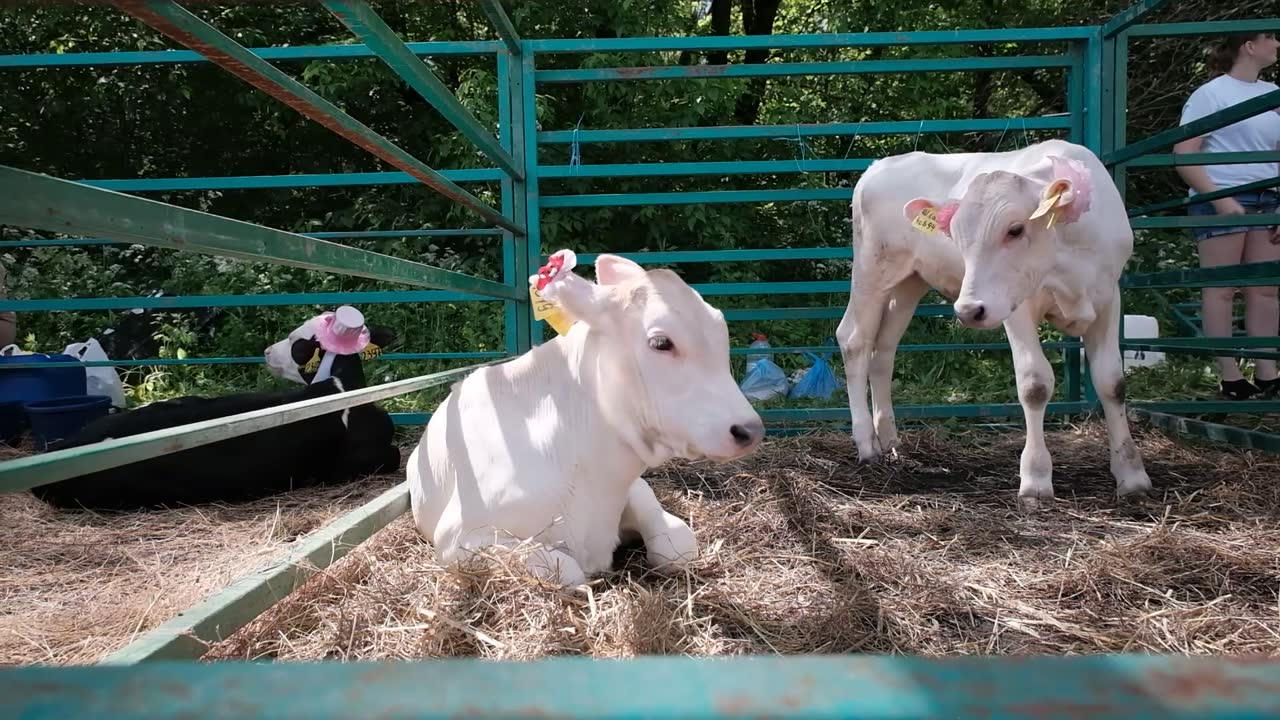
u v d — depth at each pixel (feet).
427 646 7.27
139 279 29.45
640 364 8.26
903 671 1.22
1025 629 8.02
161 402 14.37
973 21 35.09
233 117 33.99
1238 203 17.76
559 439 8.95
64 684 1.17
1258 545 10.07
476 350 27.09
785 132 18.40
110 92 31.63
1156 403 18.12
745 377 22.62
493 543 8.73
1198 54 33.09
